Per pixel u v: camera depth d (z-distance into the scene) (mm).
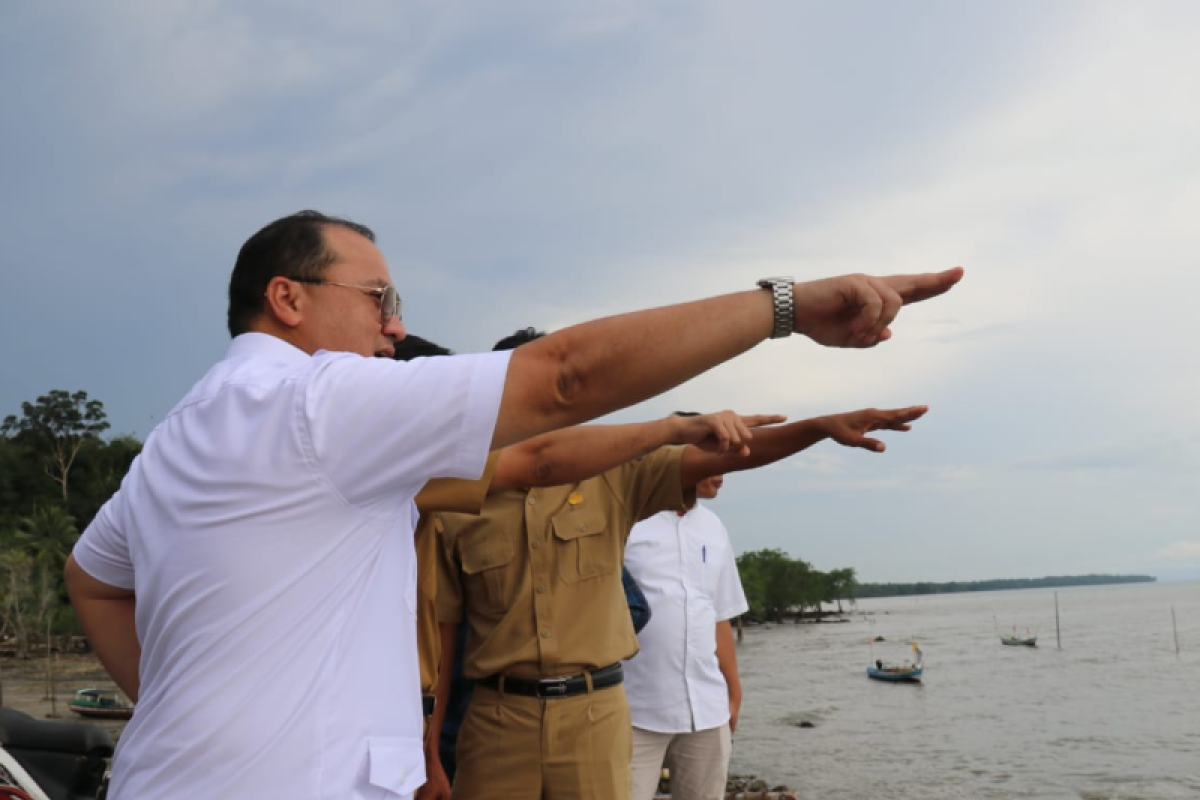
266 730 1444
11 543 79312
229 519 1481
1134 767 34781
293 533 1481
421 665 3168
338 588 1506
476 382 1464
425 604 3164
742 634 149250
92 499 100375
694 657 4875
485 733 3348
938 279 1647
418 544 3143
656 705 4805
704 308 1551
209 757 1440
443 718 3570
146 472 1648
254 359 1703
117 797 1515
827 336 1634
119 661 1948
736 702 5324
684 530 5027
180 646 1505
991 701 56188
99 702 38188
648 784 4805
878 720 48312
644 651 4852
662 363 1496
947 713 50875
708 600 5008
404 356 3373
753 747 39594
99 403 107250
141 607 1619
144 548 1595
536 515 3404
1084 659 85562
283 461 1473
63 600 75000
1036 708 52750
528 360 1491
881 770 34156
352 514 1512
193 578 1495
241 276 1851
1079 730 44438
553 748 3271
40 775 2803
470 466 1489
